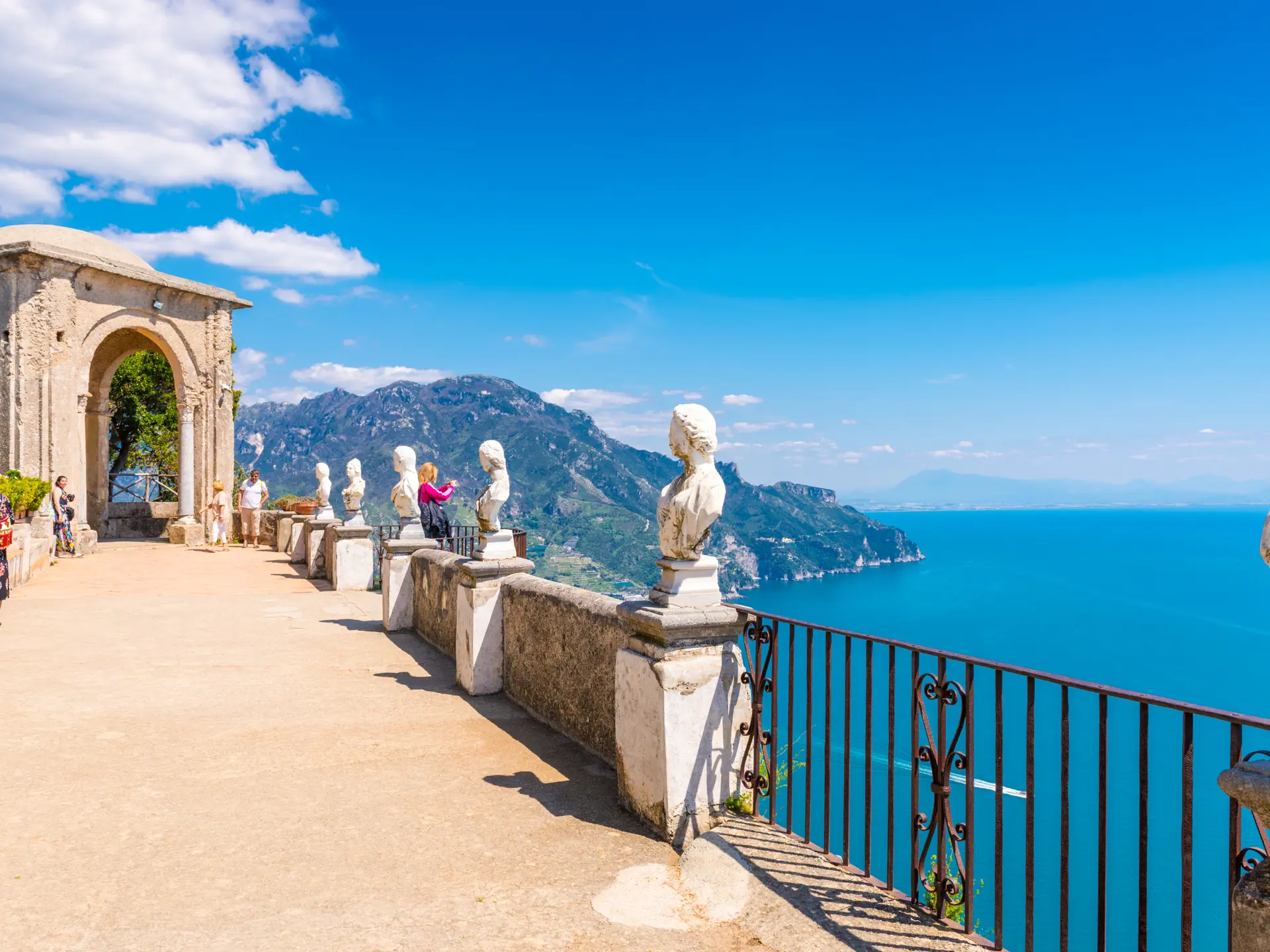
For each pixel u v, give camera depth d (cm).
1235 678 10681
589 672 539
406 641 912
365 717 613
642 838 411
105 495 2430
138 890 351
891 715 351
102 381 2428
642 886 362
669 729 408
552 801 456
